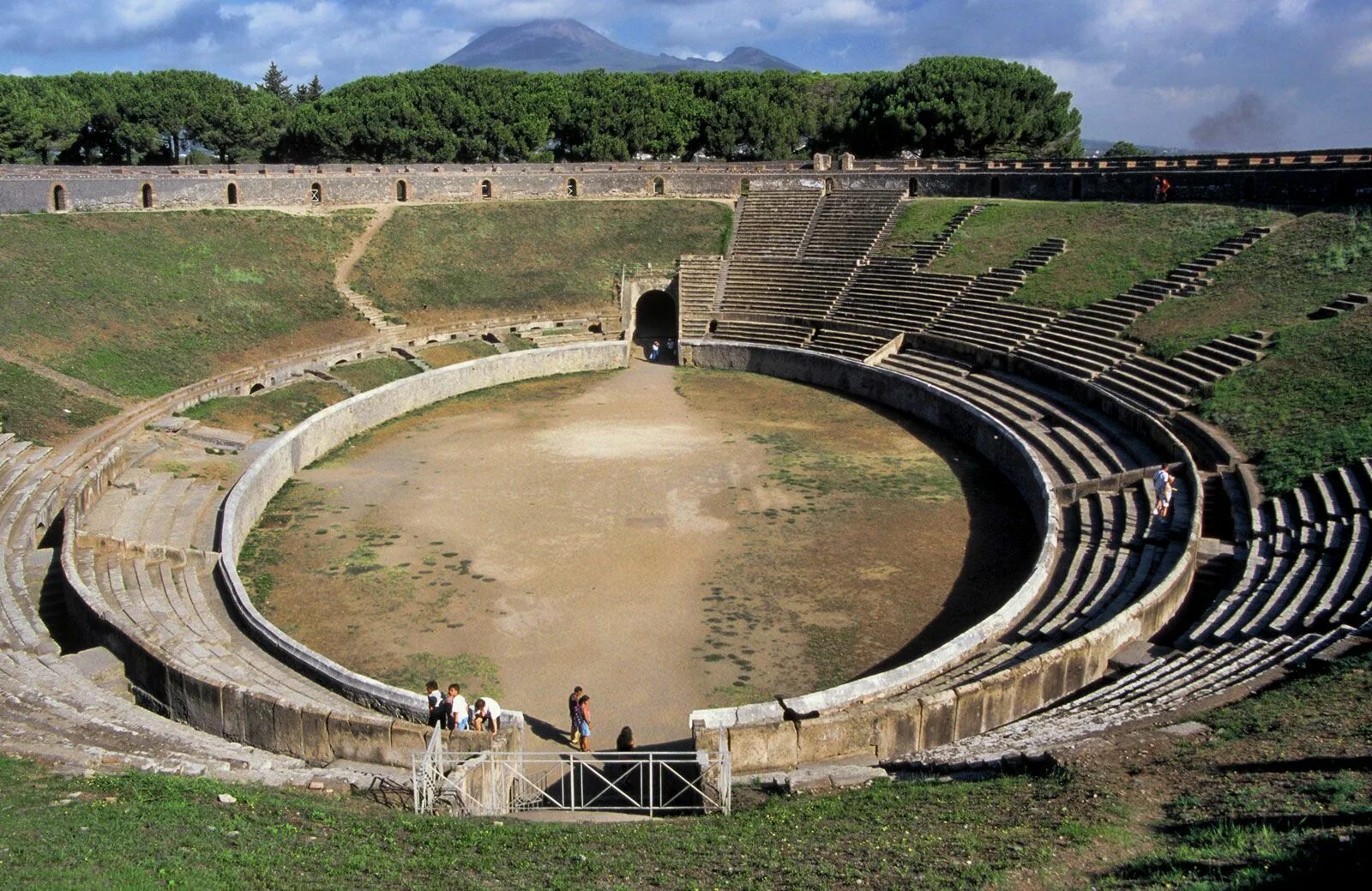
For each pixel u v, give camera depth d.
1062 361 55.22
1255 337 48.50
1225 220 62.47
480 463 51.12
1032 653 28.62
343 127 97.38
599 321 75.31
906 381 59.19
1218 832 15.91
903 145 100.31
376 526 42.97
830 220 81.69
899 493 46.53
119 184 70.81
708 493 46.72
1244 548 33.44
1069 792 18.45
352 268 72.94
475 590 36.97
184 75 96.75
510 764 23.39
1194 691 23.34
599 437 55.50
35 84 89.06
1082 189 75.31
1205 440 41.97
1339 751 18.47
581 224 83.81
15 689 25.03
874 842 17.34
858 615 35.06
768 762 23.55
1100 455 45.00
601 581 37.75
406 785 21.77
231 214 73.25
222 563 36.72
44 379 48.78
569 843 18.53
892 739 24.33
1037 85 97.75
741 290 77.06
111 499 40.91
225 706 25.45
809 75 118.44
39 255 59.38
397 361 64.44
